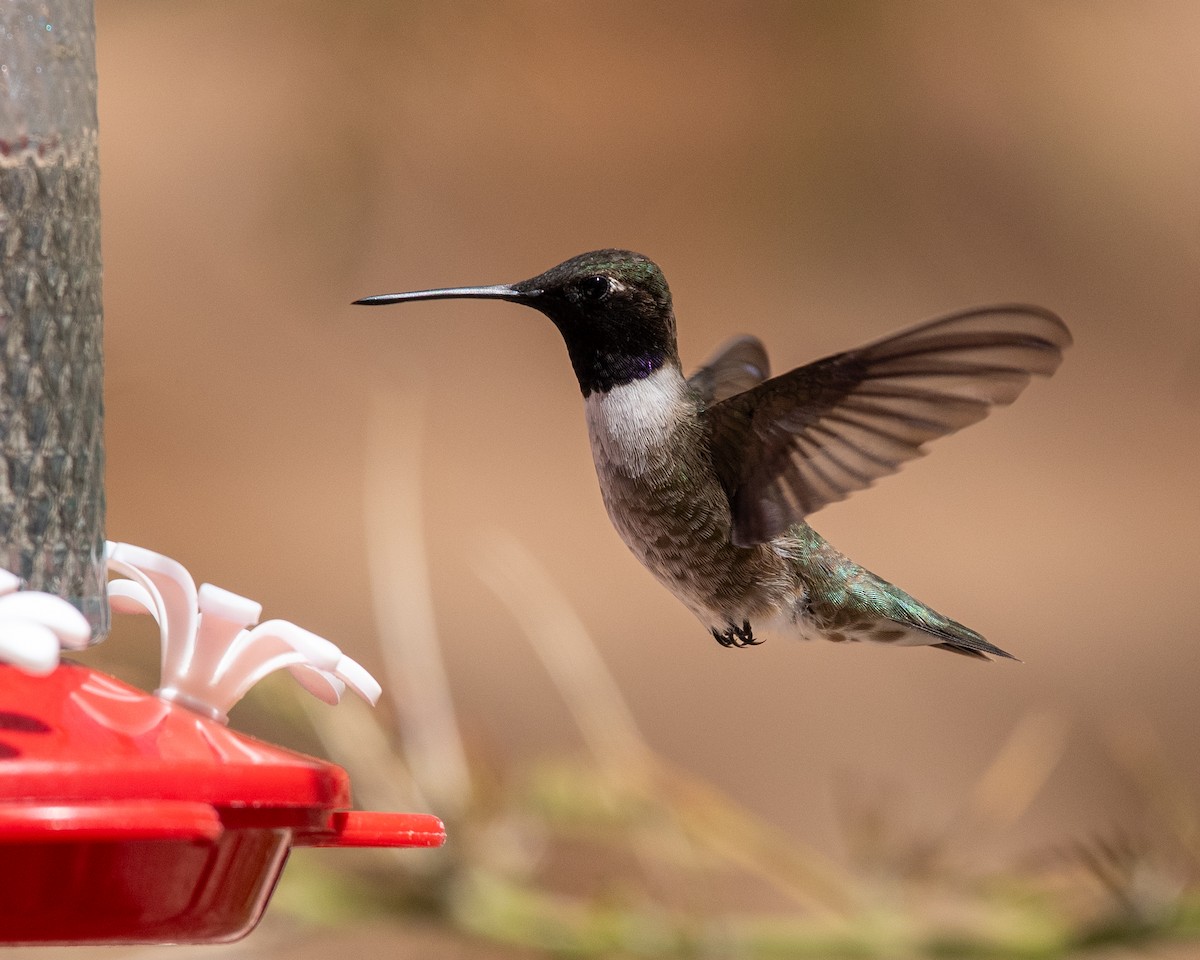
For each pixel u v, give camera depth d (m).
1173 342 17.86
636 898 7.88
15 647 3.24
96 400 4.52
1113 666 14.31
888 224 14.70
